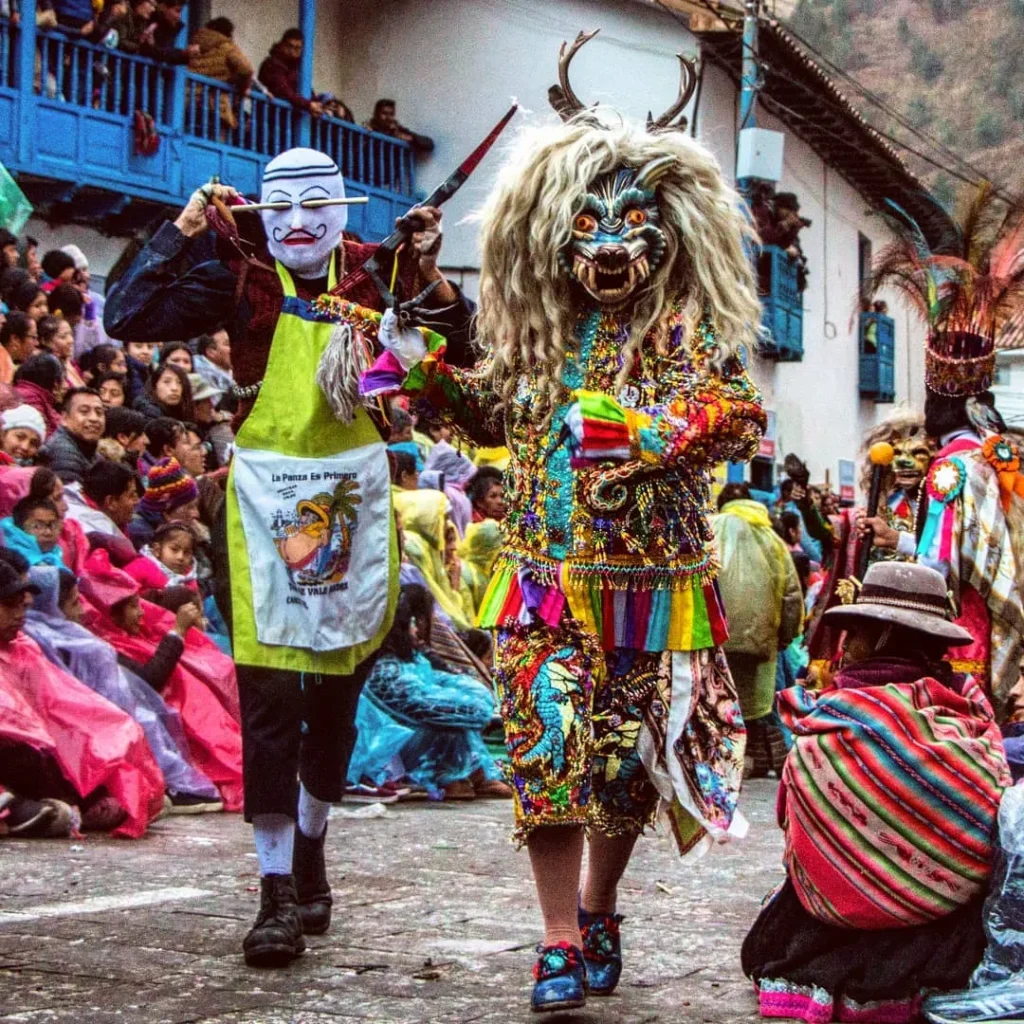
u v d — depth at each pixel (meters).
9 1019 3.45
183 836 6.25
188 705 7.09
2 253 10.57
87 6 15.45
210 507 8.30
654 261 3.69
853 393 27.28
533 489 3.73
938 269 5.15
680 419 3.57
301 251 4.26
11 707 6.08
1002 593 4.79
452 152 20.77
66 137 15.38
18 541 6.77
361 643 4.30
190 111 16.91
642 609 3.68
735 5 20.91
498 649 3.74
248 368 4.30
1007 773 3.80
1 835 5.97
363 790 7.73
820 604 6.50
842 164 25.86
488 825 7.00
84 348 10.87
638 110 20.67
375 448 4.30
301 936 4.10
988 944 3.66
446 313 4.21
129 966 3.96
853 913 3.70
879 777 3.70
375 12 21.14
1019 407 14.11
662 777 3.73
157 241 4.26
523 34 20.55
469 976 3.99
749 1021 3.68
